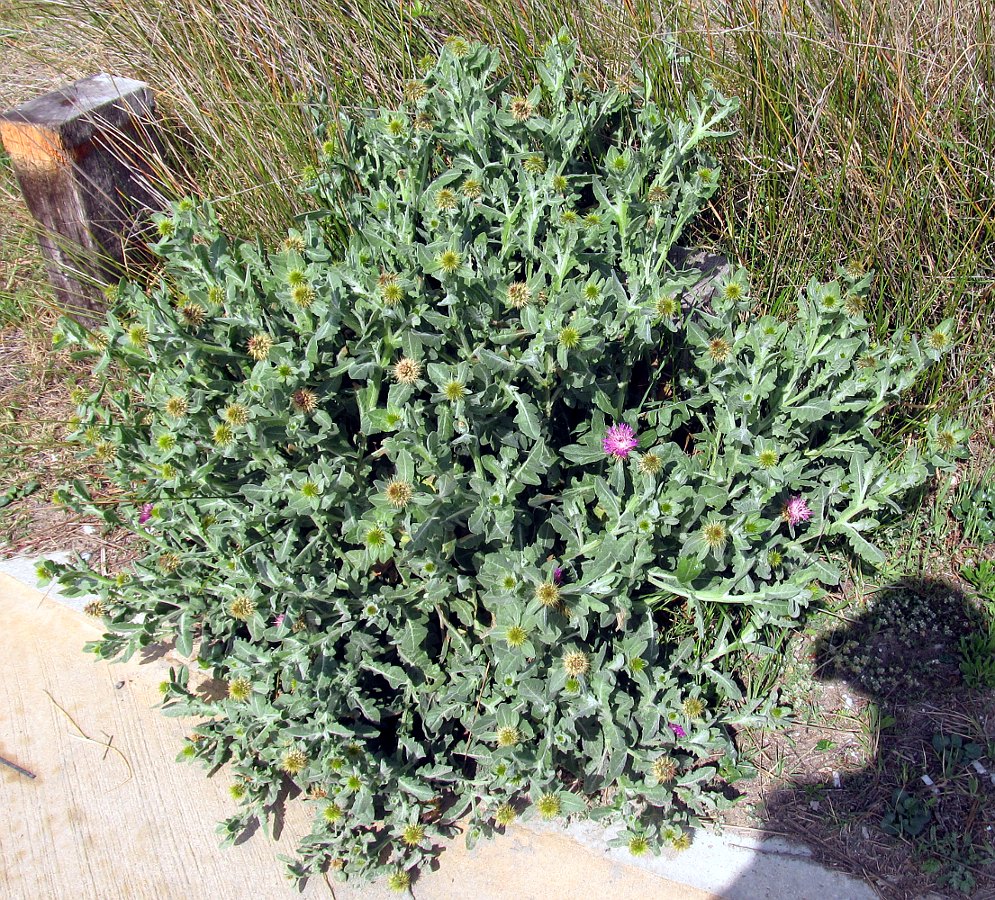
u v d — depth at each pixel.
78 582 0.97
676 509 0.83
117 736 0.98
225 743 0.94
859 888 0.83
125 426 0.98
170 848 0.91
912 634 0.97
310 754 0.86
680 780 0.85
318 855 0.87
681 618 0.95
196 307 0.89
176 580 0.95
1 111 1.41
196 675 1.02
